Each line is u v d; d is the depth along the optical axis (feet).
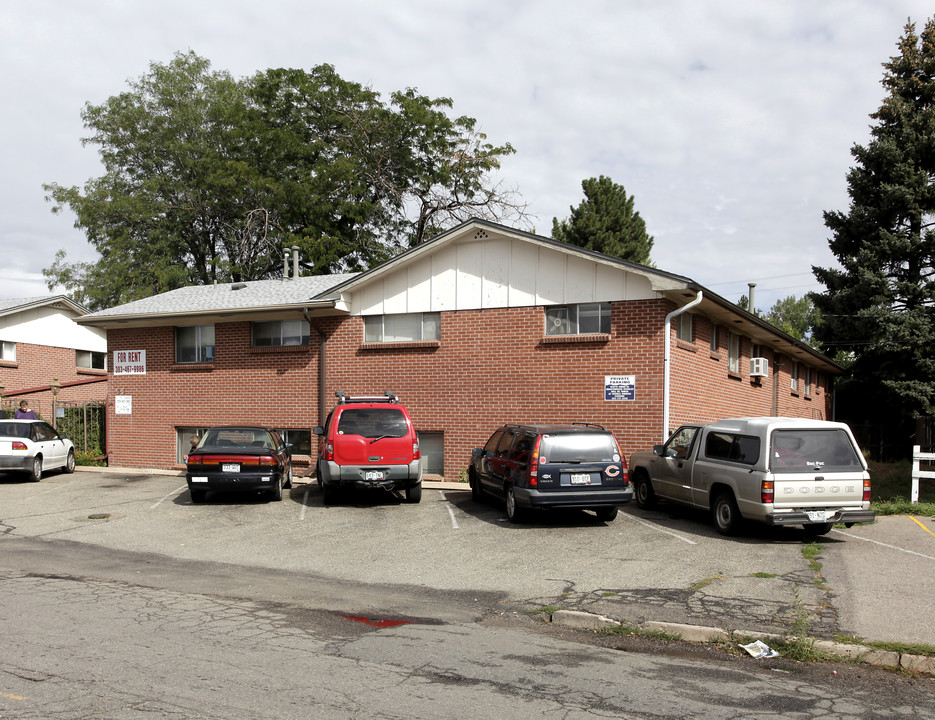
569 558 33.14
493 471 45.27
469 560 33.40
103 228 130.00
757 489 34.91
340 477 46.70
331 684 17.71
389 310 61.62
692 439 41.45
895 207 91.50
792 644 20.92
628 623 23.44
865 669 19.77
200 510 47.60
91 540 38.91
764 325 67.31
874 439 101.55
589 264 54.75
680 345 54.70
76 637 21.38
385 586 29.32
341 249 118.83
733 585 27.50
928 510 42.50
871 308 88.99
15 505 50.08
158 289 128.57
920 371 89.40
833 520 34.60
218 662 19.25
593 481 39.60
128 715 15.58
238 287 77.97
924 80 97.71
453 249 59.52
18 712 15.67
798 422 35.91
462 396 58.59
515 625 23.99
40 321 99.86
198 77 137.49
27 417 70.59
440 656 20.20
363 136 122.52
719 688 18.04
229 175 121.39
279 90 124.26
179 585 29.22
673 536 37.32
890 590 26.45
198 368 69.41
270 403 66.28
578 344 54.80
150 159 133.39
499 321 57.62
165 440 70.59
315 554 35.29
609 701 16.97
